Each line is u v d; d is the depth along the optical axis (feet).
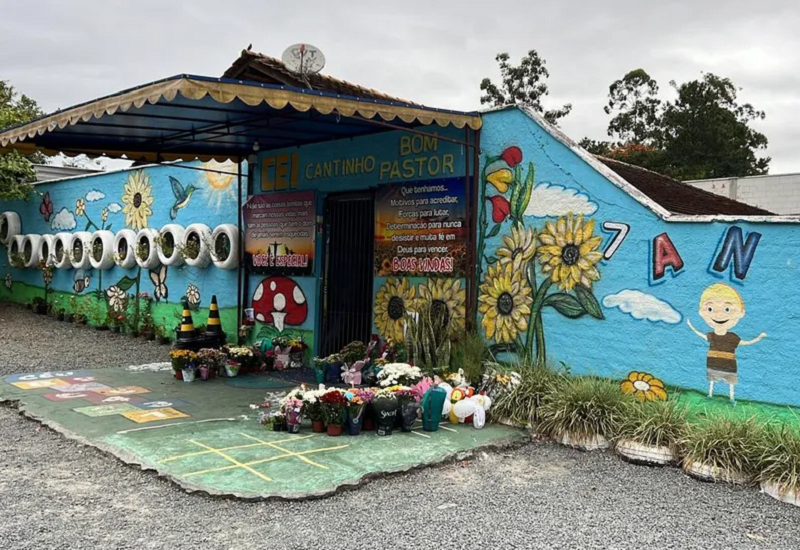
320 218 33.63
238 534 14.11
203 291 40.98
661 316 21.50
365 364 28.19
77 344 42.19
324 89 30.78
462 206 27.20
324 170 33.30
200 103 24.49
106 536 13.89
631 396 21.43
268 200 36.22
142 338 45.06
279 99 20.74
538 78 108.27
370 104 22.77
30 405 24.66
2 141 27.68
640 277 22.06
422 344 26.27
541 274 24.86
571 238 23.97
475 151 26.63
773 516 15.85
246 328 37.24
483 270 26.78
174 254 41.75
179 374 30.17
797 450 17.12
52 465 18.38
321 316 33.68
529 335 25.16
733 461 17.87
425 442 20.54
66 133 29.81
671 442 19.19
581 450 20.66
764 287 19.30
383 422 21.18
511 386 22.99
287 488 16.26
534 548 13.85
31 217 59.11
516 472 18.70
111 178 49.62
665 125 114.01
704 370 20.47
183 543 13.62
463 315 27.20
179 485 16.53
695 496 17.02
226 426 22.02
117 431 21.17
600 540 14.33
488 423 22.93
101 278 50.11
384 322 30.32
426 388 23.00
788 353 18.80
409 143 29.43
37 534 13.91
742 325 19.70
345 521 14.92
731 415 19.40
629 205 22.38
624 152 103.19
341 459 18.63
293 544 13.69
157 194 45.14
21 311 56.54
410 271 29.17
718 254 20.24
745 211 42.65
